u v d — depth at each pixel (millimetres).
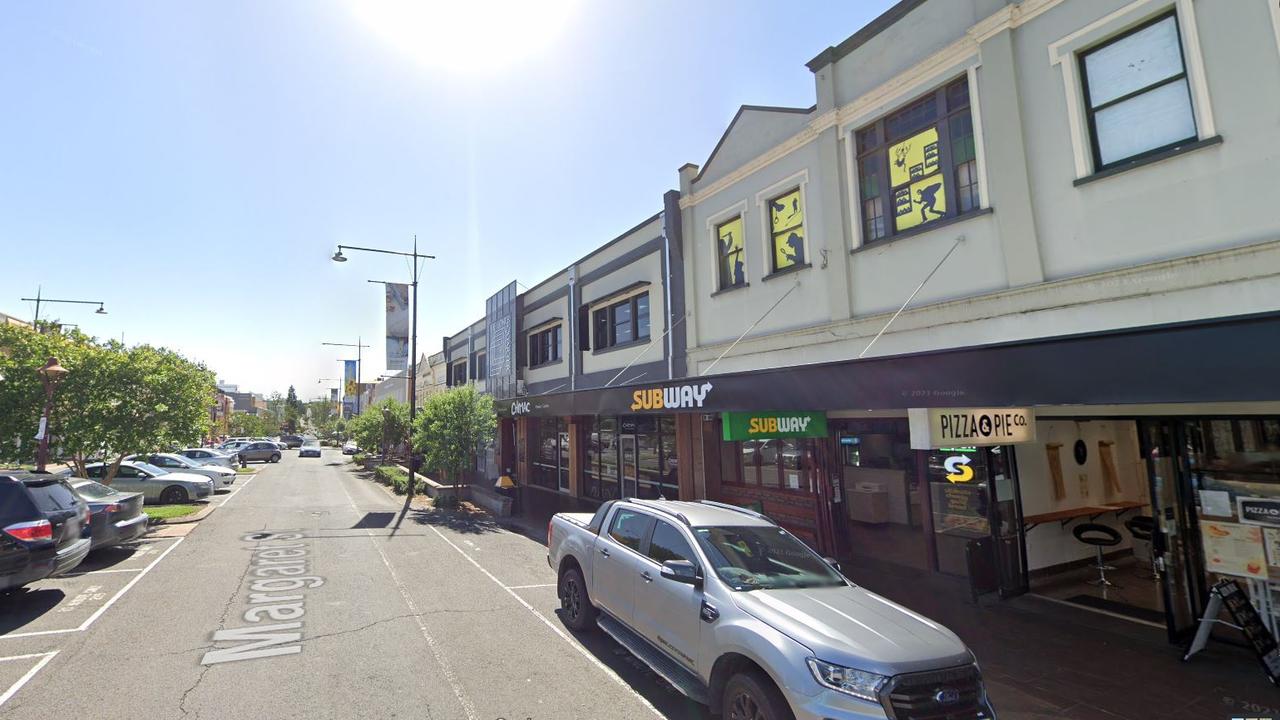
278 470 33625
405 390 48875
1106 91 6566
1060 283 6695
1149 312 6027
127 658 5828
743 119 11781
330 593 8250
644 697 5184
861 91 9438
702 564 5031
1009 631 6906
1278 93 5309
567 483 20391
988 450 8344
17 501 7309
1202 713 4992
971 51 7844
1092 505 9445
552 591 8586
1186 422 6480
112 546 11172
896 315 8469
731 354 11742
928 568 9336
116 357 13711
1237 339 4195
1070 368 5070
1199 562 6465
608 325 16922
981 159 7656
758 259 11297
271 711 4766
